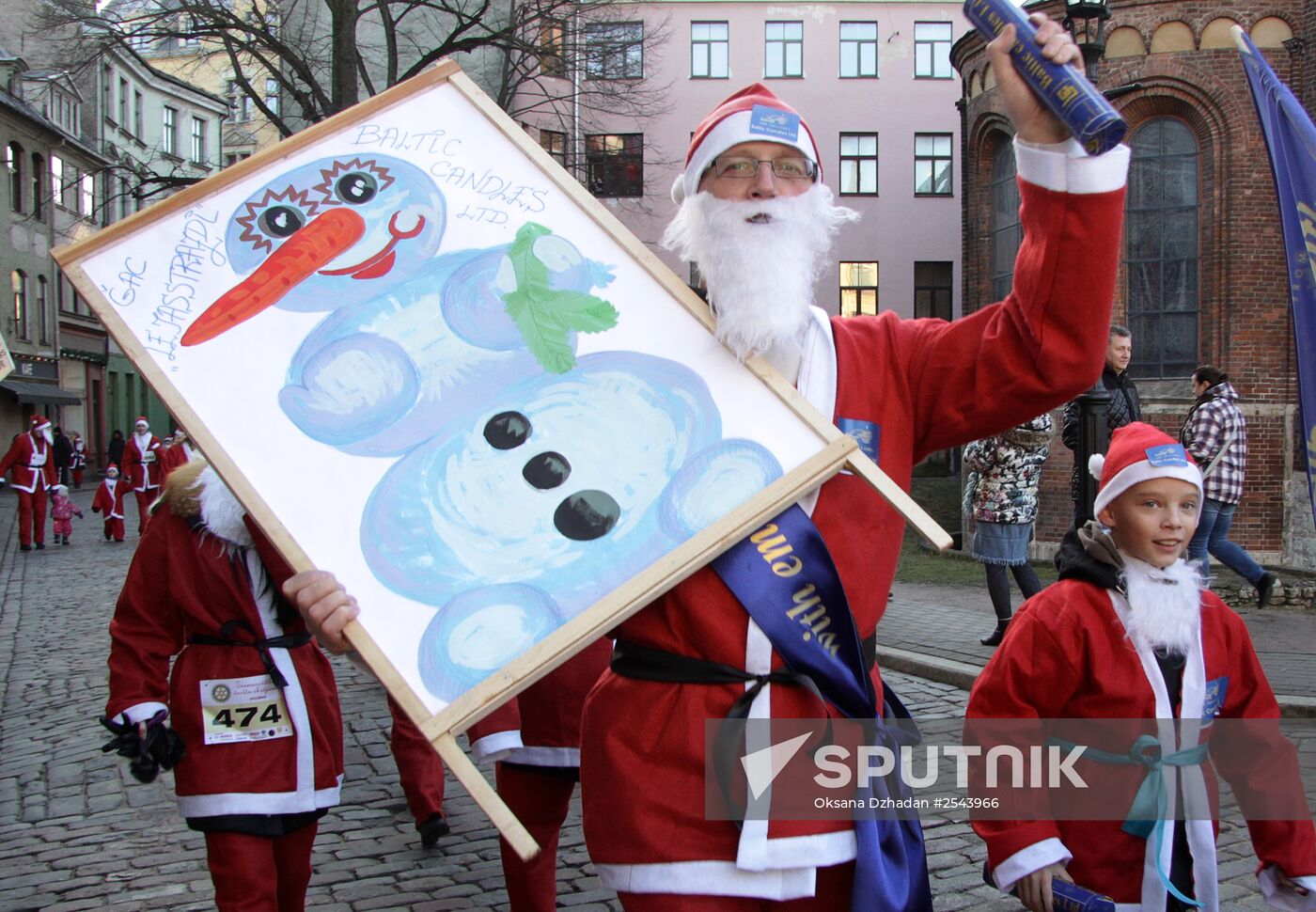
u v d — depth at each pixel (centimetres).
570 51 2338
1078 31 780
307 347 228
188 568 346
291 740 346
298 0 2461
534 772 364
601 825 220
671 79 3469
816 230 236
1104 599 284
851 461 217
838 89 3512
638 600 205
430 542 212
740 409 226
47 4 2097
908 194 3528
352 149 249
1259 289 1452
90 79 4562
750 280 226
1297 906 283
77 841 520
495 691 196
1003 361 222
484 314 236
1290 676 717
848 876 219
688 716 214
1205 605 291
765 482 218
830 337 236
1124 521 289
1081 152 207
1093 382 219
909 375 236
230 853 336
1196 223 1506
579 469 221
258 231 237
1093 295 211
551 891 369
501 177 250
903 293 3525
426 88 258
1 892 458
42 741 693
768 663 215
